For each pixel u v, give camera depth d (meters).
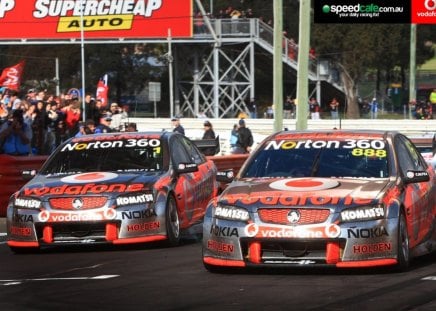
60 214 25.88
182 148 30.73
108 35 118.25
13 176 37.31
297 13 140.88
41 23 119.50
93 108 58.09
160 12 116.62
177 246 27.70
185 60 128.00
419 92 135.62
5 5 119.88
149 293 19.38
